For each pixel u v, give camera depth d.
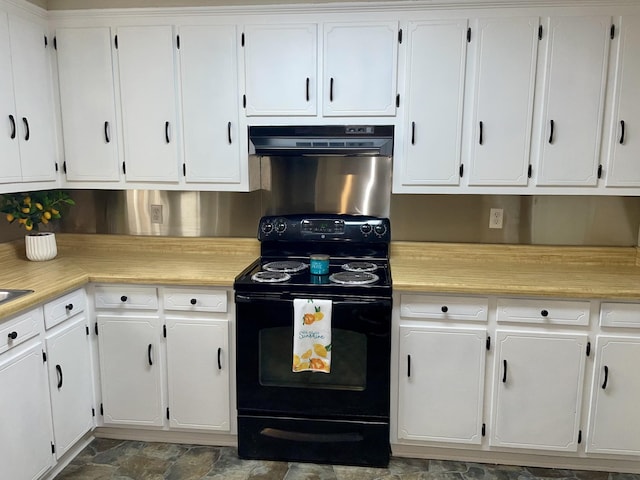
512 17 2.19
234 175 2.46
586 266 2.46
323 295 2.10
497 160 2.30
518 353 2.10
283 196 2.70
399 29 2.25
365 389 2.15
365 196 2.65
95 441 2.42
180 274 2.26
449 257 2.60
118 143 2.50
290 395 2.20
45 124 2.44
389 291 2.07
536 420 2.14
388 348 2.11
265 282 2.13
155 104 2.44
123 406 2.34
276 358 2.19
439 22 2.23
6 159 2.17
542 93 2.23
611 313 2.03
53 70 2.47
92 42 2.42
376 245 2.57
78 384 2.21
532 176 2.30
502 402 2.15
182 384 2.29
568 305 2.05
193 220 2.78
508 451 2.21
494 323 2.10
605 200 2.50
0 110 2.12
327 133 2.33
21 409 1.84
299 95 2.35
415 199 2.61
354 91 2.32
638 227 2.50
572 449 2.15
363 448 2.21
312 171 2.66
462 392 2.17
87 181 2.55
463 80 2.26
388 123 2.34
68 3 2.54
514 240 2.58
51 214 2.54
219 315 2.22
